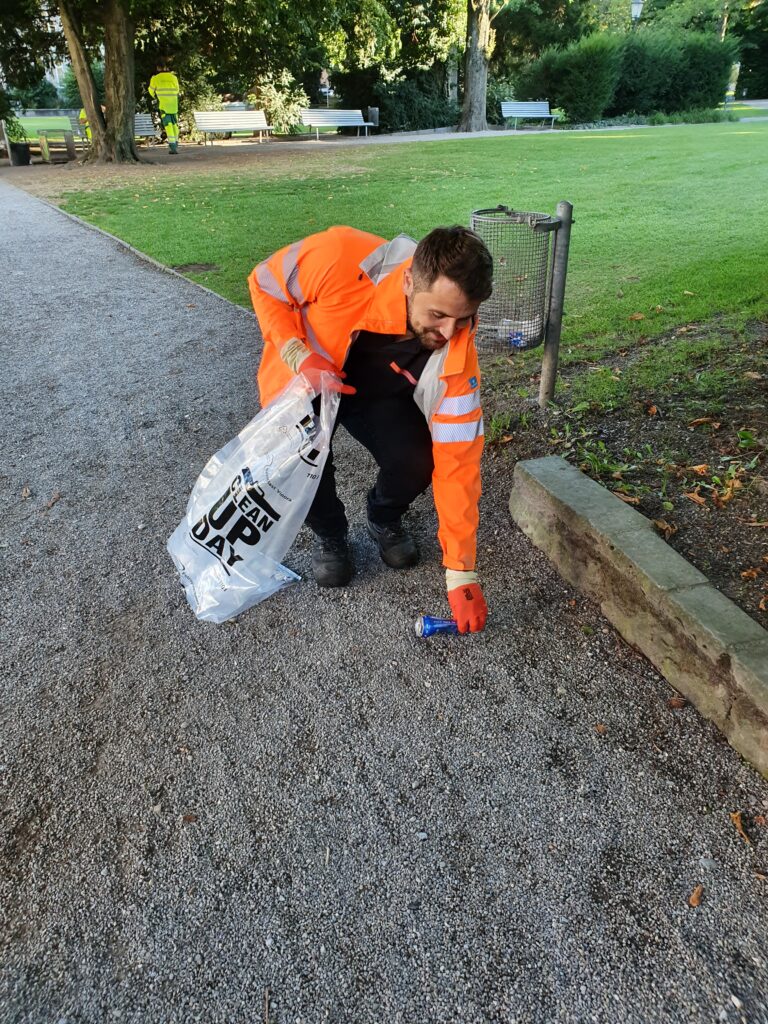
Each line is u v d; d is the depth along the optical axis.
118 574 2.76
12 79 19.91
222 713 2.11
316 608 2.53
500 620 2.43
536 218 3.27
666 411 3.54
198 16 18.66
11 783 1.90
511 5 28.73
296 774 1.91
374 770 1.92
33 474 3.53
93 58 18.91
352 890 1.63
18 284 6.82
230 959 1.50
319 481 2.20
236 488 2.16
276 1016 1.41
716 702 1.97
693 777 1.87
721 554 2.42
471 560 1.99
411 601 2.55
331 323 1.98
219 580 2.29
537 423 3.60
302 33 19.66
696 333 4.62
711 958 1.48
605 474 3.02
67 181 13.89
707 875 1.64
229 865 1.69
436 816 1.79
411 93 26.34
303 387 2.04
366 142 21.72
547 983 1.45
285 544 2.26
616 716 2.05
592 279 6.03
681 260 6.44
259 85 25.41
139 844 1.74
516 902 1.60
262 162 16.39
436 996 1.43
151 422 4.06
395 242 1.95
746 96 38.53
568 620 2.42
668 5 39.47
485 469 3.32
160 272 7.15
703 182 10.69
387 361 2.03
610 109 28.17
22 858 1.71
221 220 9.28
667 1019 1.39
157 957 1.51
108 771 1.93
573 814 1.79
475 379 1.91
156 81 19.22
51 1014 1.41
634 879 1.64
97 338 5.42
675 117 26.14
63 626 2.48
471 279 1.58
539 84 27.23
